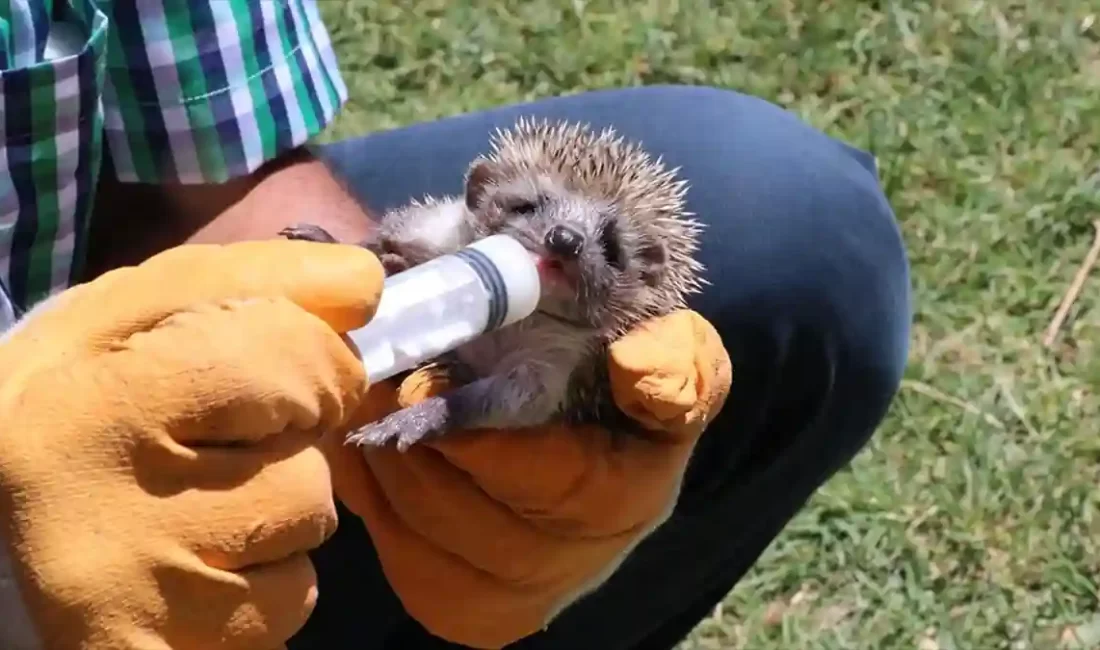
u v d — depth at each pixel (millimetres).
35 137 948
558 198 959
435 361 942
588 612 1144
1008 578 1337
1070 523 1378
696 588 1189
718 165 1095
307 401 830
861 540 1363
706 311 1078
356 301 843
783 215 1082
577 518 934
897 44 1943
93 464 811
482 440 918
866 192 1120
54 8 972
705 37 1964
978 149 1797
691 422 935
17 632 808
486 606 953
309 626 1060
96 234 1041
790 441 1121
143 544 812
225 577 820
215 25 1005
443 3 2020
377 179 1114
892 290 1115
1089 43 1957
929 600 1320
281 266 840
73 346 823
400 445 900
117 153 1018
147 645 812
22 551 805
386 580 1053
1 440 808
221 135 1018
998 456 1430
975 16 1984
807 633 1307
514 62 1923
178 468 817
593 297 939
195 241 1024
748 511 1151
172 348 818
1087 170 1771
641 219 970
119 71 1000
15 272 970
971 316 1577
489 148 1114
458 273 878
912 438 1456
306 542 832
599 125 1122
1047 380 1516
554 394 931
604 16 2002
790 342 1085
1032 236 1676
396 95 1872
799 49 1947
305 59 1049
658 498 952
